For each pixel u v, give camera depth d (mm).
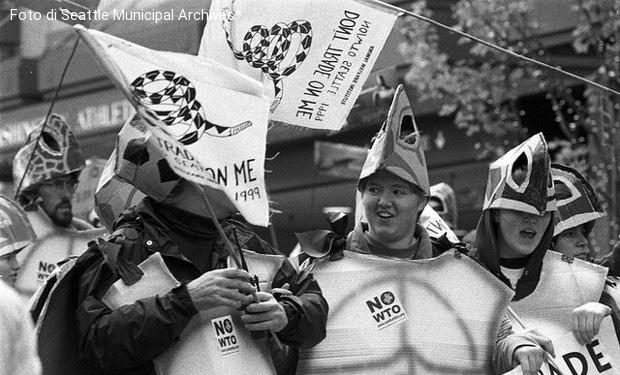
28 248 8070
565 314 6867
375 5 6410
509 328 6453
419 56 13797
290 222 20625
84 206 9805
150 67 5074
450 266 6410
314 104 6426
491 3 13562
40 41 22000
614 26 12906
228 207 5422
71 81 21234
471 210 18250
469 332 6340
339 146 11859
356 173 11875
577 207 7730
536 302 6879
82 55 20734
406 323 6312
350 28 6418
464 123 14242
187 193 5375
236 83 5227
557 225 7680
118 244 5316
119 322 5086
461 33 6488
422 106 17844
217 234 5480
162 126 5027
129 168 5395
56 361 5297
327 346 6238
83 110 21234
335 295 6312
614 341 6762
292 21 6344
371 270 6355
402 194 6359
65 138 8188
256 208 5168
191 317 5145
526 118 16750
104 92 20953
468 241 9242
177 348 5250
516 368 6141
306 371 6199
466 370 6309
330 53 6418
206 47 6258
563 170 7809
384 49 7328
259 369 5367
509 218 6754
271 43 6336
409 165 6328
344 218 6391
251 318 5238
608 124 13070
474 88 13852
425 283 6363
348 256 6383
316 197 20281
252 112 5227
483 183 18156
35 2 6164
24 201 8203
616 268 7582
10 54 22938
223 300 5141
